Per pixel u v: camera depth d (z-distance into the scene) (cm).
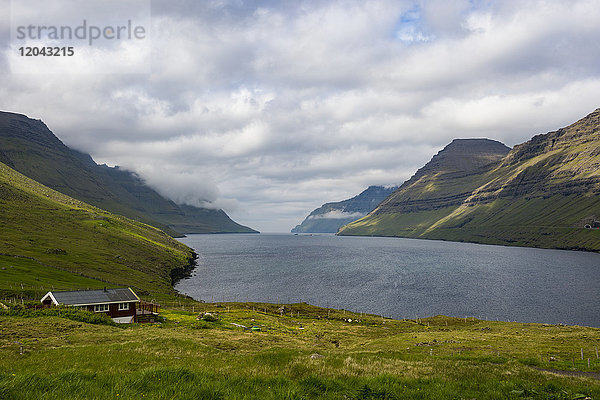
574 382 1995
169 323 7381
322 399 1384
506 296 13975
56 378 1405
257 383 1519
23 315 5519
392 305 12775
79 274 12444
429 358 2966
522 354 4691
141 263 18412
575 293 14412
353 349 5644
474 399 1501
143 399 1224
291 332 7506
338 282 17562
